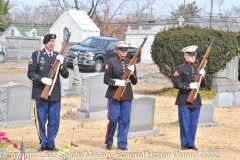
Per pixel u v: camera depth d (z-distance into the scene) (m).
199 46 17.97
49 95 8.76
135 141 10.49
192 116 9.65
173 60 18.39
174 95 19.55
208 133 11.98
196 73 9.53
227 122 13.95
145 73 32.22
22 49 39.44
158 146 10.04
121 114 9.36
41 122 8.94
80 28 41.94
